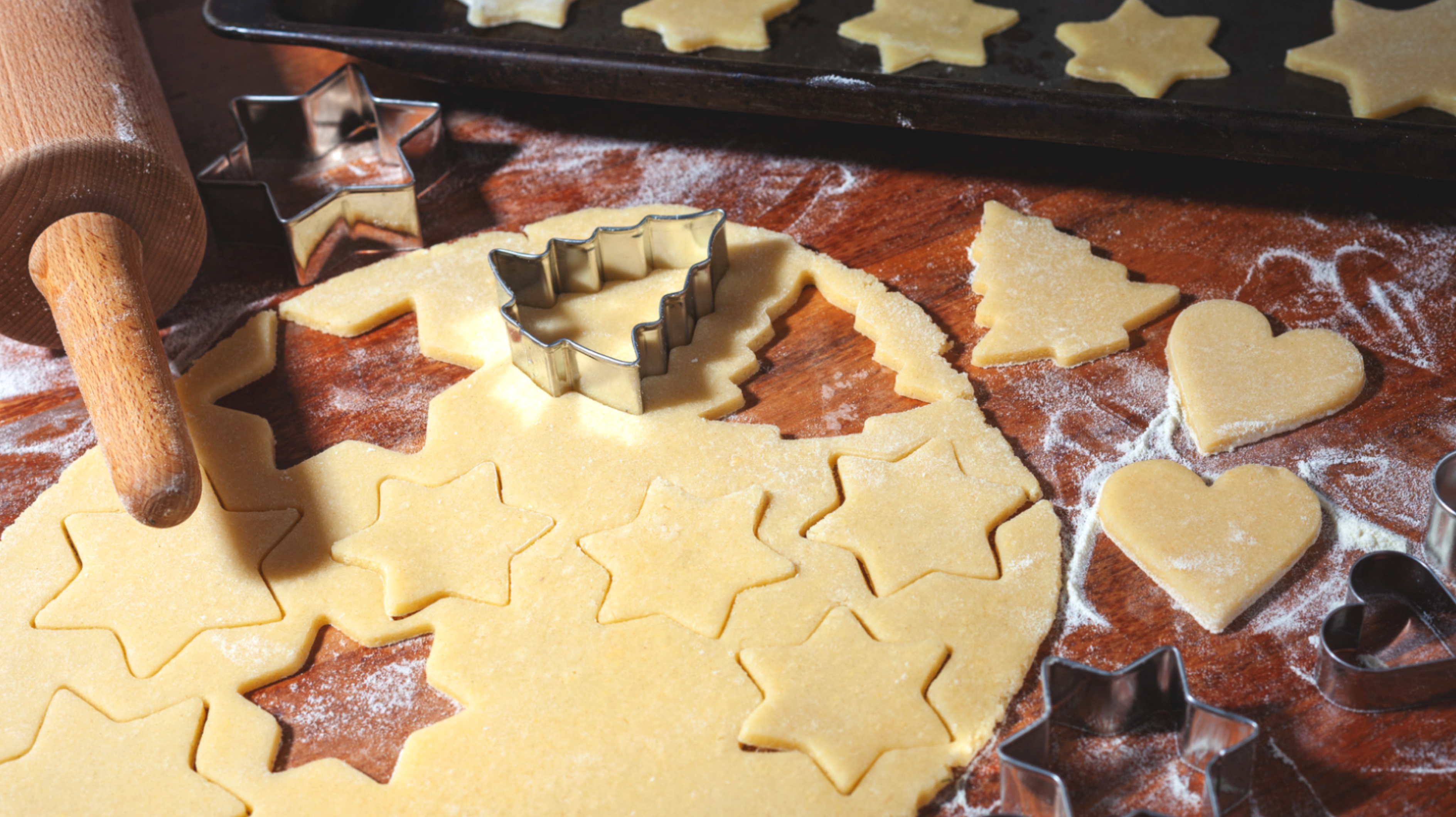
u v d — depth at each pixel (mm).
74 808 532
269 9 709
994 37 713
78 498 596
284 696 557
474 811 528
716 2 729
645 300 651
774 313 647
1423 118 659
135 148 607
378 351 646
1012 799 520
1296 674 546
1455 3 697
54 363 650
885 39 706
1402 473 589
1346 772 528
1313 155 631
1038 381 621
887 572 567
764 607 561
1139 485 582
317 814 529
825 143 719
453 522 584
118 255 597
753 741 536
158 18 818
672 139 726
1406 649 550
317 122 718
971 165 705
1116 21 708
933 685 543
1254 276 652
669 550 573
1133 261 661
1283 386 605
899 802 522
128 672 556
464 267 665
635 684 547
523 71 682
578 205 700
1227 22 712
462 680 551
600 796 528
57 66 627
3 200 596
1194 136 636
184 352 646
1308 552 572
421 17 744
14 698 553
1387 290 643
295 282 668
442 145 709
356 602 569
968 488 585
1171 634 557
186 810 531
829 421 616
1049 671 521
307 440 619
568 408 615
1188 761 533
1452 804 521
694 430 606
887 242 676
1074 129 645
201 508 592
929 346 629
